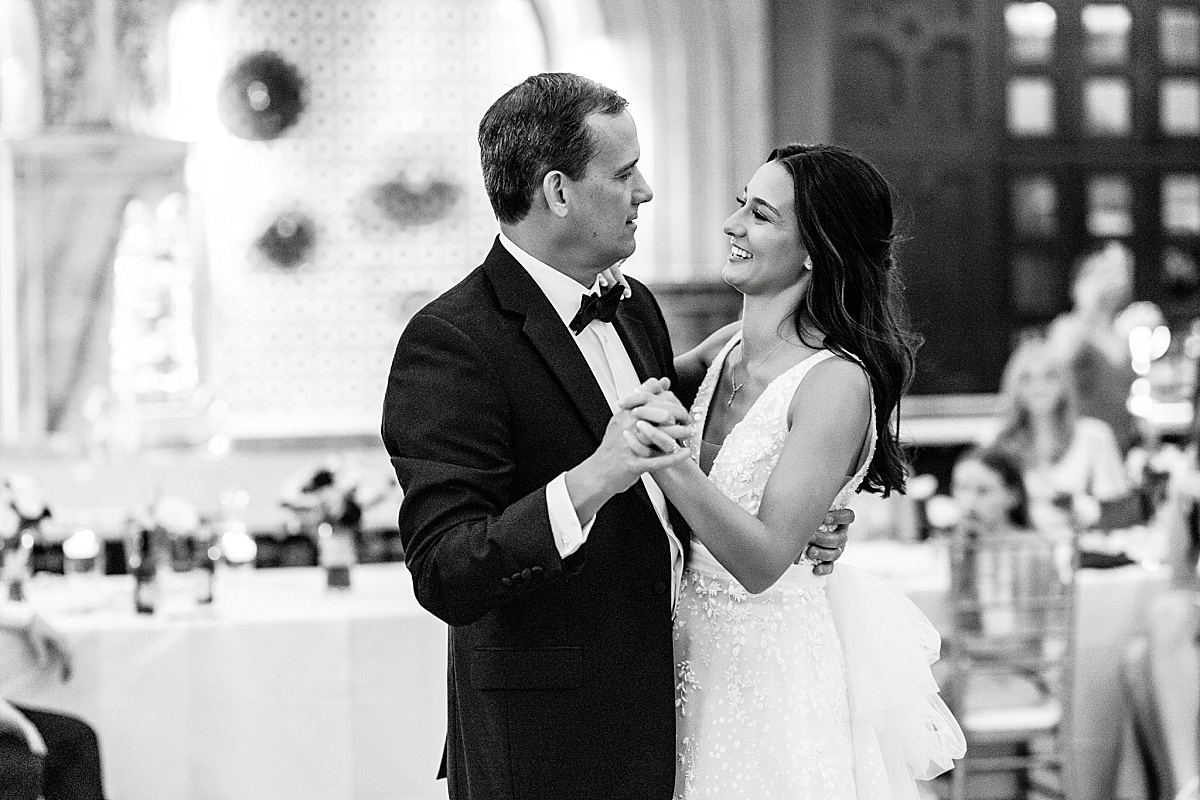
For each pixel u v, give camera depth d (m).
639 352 2.58
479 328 2.35
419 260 9.14
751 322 2.65
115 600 4.54
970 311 8.62
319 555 5.11
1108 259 6.92
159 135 8.05
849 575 2.70
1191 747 4.43
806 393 2.51
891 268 2.65
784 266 2.58
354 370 9.09
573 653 2.34
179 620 4.24
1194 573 4.52
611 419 2.29
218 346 8.95
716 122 8.93
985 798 4.93
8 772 3.36
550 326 2.38
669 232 9.02
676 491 2.30
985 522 4.89
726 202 8.96
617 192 2.34
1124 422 6.84
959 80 8.55
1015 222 8.66
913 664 2.65
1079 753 4.69
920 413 8.52
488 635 2.37
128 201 7.90
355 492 4.67
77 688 4.13
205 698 4.20
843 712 2.58
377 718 4.27
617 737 2.35
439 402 2.29
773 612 2.56
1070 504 5.31
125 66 7.94
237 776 4.20
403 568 5.12
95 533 5.19
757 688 2.53
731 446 2.57
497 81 9.18
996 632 4.46
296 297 9.02
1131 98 8.76
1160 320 8.28
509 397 2.34
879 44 8.44
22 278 7.86
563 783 2.34
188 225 7.96
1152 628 4.49
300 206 9.00
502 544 2.15
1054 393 5.84
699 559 2.59
